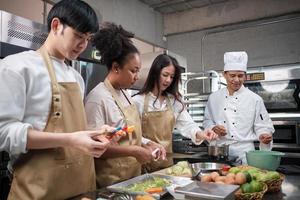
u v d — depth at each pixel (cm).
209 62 489
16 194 98
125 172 136
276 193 114
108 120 135
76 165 104
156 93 188
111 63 141
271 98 314
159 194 103
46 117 98
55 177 98
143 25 479
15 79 90
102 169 132
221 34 481
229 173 118
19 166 99
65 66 113
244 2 461
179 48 522
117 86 147
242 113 224
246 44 458
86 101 135
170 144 189
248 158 142
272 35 438
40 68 100
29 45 185
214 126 217
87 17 94
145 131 182
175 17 524
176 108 203
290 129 302
